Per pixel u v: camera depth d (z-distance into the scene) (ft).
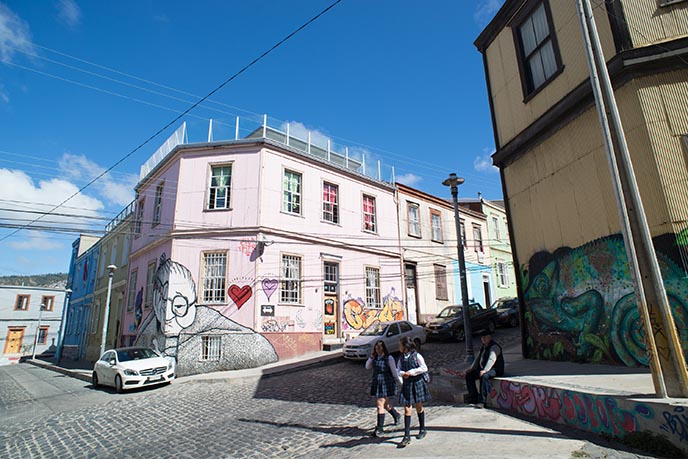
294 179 62.90
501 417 22.45
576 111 29.45
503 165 38.24
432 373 36.52
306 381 40.42
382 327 51.70
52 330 155.63
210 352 53.06
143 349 50.26
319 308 60.70
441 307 81.05
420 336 53.93
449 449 17.79
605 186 27.14
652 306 17.40
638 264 17.78
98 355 85.56
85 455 22.41
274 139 64.03
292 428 24.16
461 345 54.49
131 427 27.86
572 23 30.14
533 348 33.37
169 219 60.03
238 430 24.59
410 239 78.69
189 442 22.95
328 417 26.21
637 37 25.40
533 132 33.27
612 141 18.97
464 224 92.17
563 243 30.55
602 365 26.18
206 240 56.95
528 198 34.65
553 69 32.40
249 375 45.19
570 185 30.09
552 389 20.76
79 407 37.55
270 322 54.49
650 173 23.67
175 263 56.59
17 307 151.23
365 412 26.81
